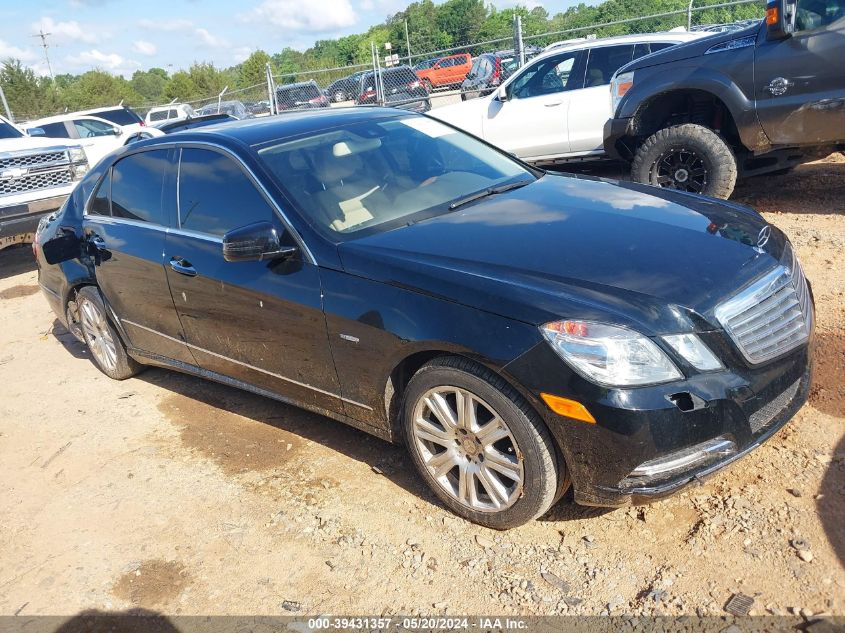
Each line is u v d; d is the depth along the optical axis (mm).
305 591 2916
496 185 4027
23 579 3230
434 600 2768
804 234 6027
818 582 2553
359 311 3170
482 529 3117
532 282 2814
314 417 4309
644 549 2852
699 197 3732
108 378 5449
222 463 3947
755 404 2701
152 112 26984
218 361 4145
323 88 19578
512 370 2699
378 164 3959
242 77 55469
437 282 2951
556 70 8766
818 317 4465
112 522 3555
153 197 4363
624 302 2666
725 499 3031
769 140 6383
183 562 3188
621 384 2557
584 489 2719
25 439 4625
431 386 3041
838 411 3486
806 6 5941
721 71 6414
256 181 3721
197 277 3926
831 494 2945
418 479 3537
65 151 9070
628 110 7016
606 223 3293
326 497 3500
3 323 7297
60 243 4887
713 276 2824
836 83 5910
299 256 3428
